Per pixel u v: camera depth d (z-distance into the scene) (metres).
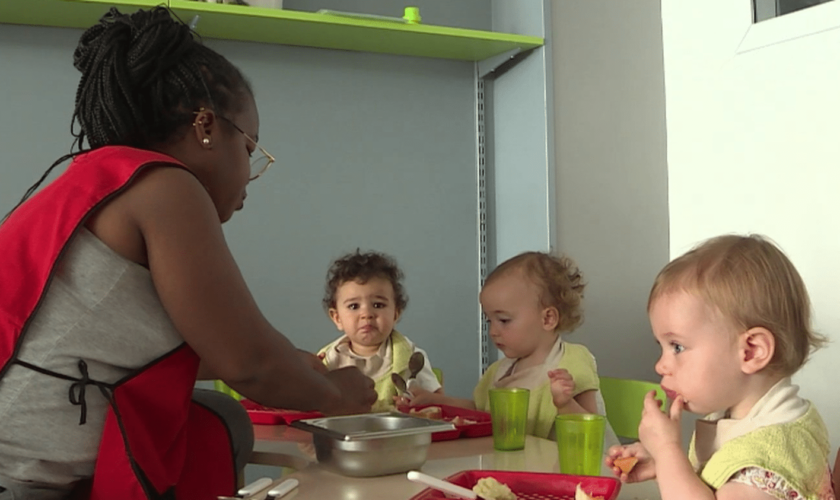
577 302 1.75
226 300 0.97
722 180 2.16
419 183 2.30
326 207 2.19
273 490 0.92
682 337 0.93
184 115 1.07
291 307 2.15
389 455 1.03
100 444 0.96
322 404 1.11
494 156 2.39
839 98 1.83
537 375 1.68
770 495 0.82
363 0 2.23
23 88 1.93
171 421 1.00
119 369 0.98
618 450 1.00
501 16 2.36
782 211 1.98
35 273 0.93
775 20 1.99
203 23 1.94
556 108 2.20
